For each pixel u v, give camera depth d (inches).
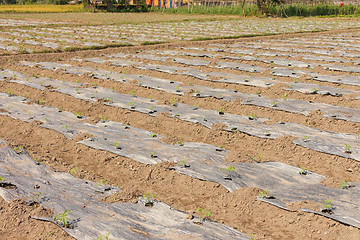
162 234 200.1
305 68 581.3
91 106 429.4
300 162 295.1
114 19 1561.3
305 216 215.9
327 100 429.1
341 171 278.1
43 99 464.4
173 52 738.2
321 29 1122.0
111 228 204.2
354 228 201.5
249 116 373.4
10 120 390.0
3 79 551.8
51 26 1251.8
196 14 1927.9
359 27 1175.0
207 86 507.5
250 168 271.3
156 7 2158.0
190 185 260.7
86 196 236.1
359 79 492.4
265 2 1686.8
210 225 207.9
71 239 199.3
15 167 275.6
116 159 300.0
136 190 262.1
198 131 354.3
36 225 212.4
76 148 323.3
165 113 392.8
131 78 535.8
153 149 307.9
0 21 1433.3
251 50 738.8
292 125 348.2
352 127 348.5
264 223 221.9
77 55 734.5
